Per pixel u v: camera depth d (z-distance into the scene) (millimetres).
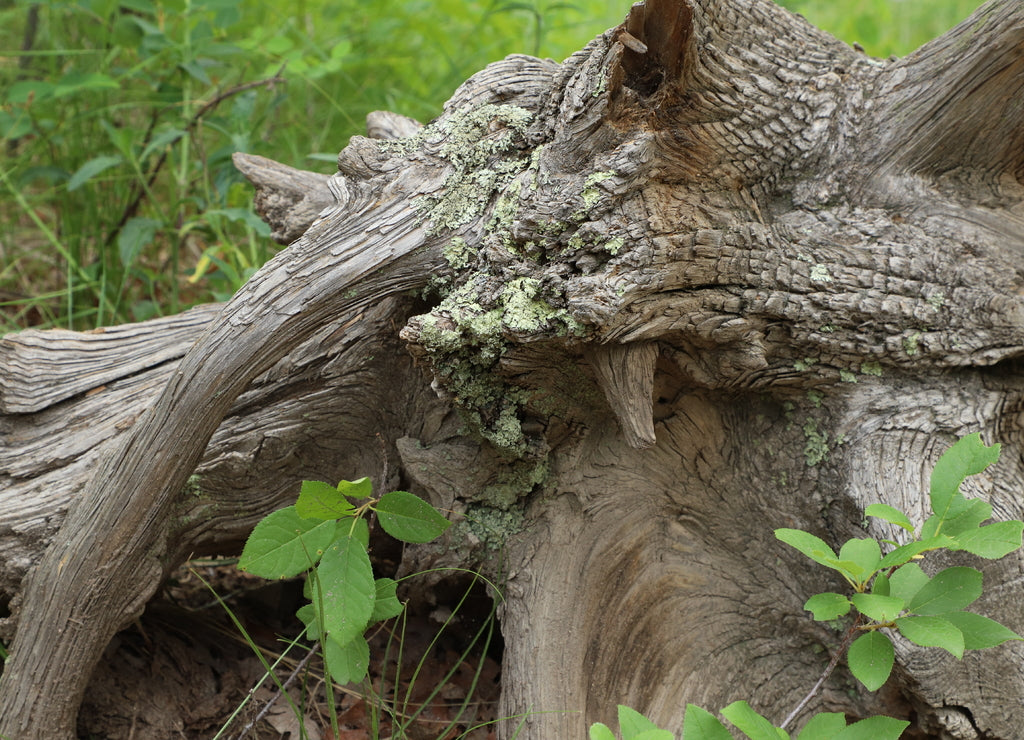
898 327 1573
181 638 1886
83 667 1548
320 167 3035
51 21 3316
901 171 1669
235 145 2541
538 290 1399
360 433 1799
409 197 1547
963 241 1629
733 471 1698
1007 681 1492
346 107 3252
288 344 1530
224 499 1747
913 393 1605
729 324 1483
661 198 1448
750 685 1648
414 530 1387
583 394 1575
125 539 1525
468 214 1534
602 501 1684
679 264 1423
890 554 1207
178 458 1518
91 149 3031
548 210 1400
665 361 1580
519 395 1539
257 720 1680
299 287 1511
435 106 3293
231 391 1515
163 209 3115
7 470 1723
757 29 1625
